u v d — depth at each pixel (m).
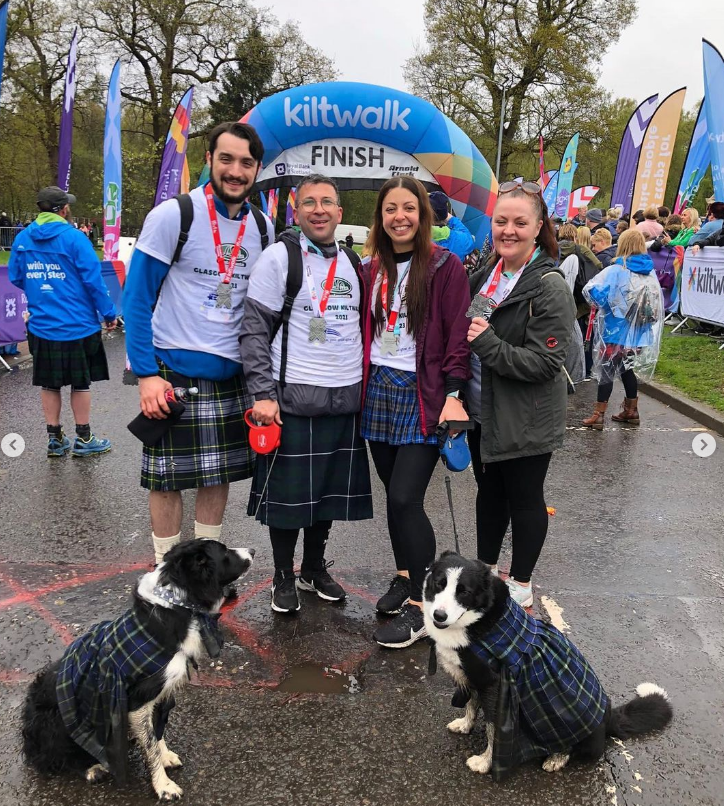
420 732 2.54
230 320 3.11
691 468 5.70
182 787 2.26
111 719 2.06
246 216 3.11
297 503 3.12
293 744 2.46
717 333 10.91
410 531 3.03
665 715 2.47
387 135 5.99
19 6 23.75
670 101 15.57
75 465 5.37
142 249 2.90
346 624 3.28
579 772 2.37
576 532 4.39
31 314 5.25
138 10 24.52
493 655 2.20
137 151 29.48
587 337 8.73
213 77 26.61
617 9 27.75
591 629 3.25
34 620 3.20
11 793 2.22
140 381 3.04
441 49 29.28
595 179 34.94
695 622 3.33
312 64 27.89
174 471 3.18
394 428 3.08
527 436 3.02
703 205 37.72
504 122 29.66
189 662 2.23
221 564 2.31
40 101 25.34
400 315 3.04
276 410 2.95
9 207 38.03
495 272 3.15
